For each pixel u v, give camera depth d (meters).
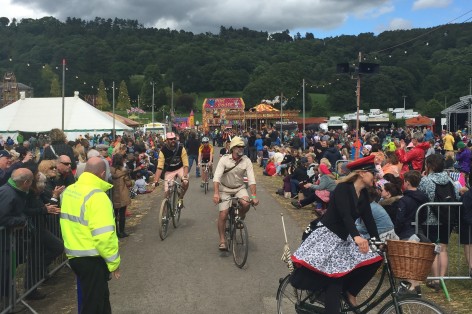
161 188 17.56
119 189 9.14
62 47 120.75
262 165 26.30
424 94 92.38
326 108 99.62
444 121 48.50
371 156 4.38
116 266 4.41
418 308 3.97
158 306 5.66
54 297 6.16
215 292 6.12
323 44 121.00
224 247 7.93
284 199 14.23
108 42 150.12
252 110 58.19
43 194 6.80
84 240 4.43
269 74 101.94
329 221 4.40
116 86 124.62
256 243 8.73
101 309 4.52
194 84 136.25
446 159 15.21
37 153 16.38
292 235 9.31
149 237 9.31
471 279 6.51
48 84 100.62
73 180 7.82
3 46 117.88
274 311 5.47
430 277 6.23
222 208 7.79
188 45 152.12
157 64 139.25
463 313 5.45
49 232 6.49
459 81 85.75
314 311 4.49
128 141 21.88
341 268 4.23
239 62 140.62
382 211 6.18
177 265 7.34
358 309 4.35
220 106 65.31
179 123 81.62
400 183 7.21
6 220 5.40
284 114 56.81
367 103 96.62
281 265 7.30
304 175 14.07
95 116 40.09
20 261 5.75
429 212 6.37
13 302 5.52
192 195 15.15
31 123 38.97
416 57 94.56
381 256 4.27
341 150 20.77
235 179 7.79
